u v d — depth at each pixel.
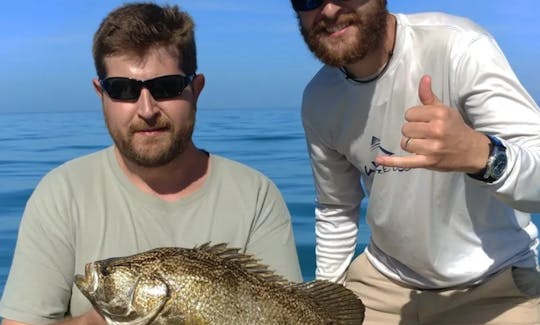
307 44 1.02
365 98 1.04
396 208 1.07
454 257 1.07
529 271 1.08
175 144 0.89
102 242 0.90
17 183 3.28
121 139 0.88
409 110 0.72
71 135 6.01
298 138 5.22
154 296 0.68
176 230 0.92
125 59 0.85
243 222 0.93
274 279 0.73
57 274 0.89
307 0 0.97
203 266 0.70
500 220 1.05
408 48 0.99
